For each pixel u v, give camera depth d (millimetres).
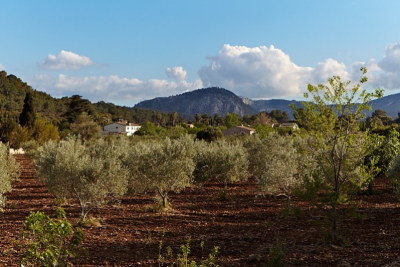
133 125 121875
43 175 12859
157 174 14953
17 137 47438
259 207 15797
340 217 13070
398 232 10523
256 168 22500
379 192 18500
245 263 7723
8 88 143125
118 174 12547
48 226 4941
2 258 7410
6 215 12781
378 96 9445
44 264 4918
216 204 16609
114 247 9039
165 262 7809
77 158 12562
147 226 11695
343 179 10398
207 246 9367
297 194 10000
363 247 8859
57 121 110062
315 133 10086
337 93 9711
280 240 9781
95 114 121312
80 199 12047
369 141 9867
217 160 19656
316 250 8656
